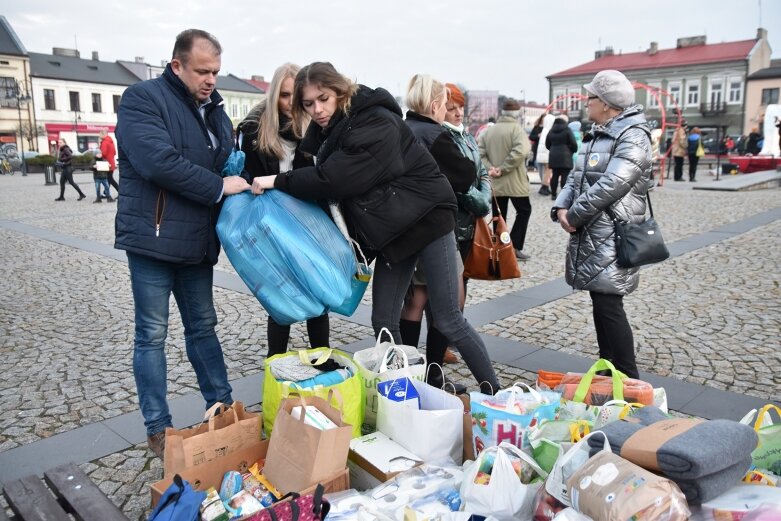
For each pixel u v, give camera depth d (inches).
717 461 72.9
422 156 115.3
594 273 133.5
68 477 83.6
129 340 186.1
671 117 2230.6
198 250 111.8
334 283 110.7
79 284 260.2
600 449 81.7
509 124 282.2
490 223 171.0
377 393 105.6
